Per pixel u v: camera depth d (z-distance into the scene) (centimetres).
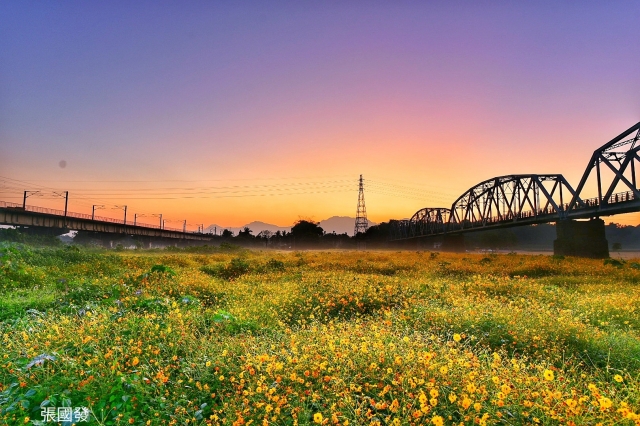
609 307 860
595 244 4284
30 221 5594
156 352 512
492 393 361
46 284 1240
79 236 8750
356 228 10088
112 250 4672
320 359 449
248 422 335
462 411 331
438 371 401
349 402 349
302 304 933
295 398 375
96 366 463
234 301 950
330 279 1227
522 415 330
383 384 392
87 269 1595
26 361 474
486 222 6988
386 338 513
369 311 898
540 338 603
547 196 4844
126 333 593
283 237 12444
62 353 499
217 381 444
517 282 1279
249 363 439
